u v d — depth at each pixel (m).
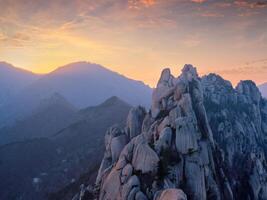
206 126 83.44
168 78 102.44
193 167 67.31
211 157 75.38
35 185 180.12
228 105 150.12
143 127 91.00
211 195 67.94
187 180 65.62
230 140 123.44
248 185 95.12
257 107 164.88
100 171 91.12
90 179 126.25
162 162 66.25
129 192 61.78
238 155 119.44
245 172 101.00
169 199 50.16
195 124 77.94
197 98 88.69
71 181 166.88
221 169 78.31
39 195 167.50
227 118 135.88
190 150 69.38
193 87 92.81
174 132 72.19
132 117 99.12
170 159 67.44
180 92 88.00
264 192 97.38
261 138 149.75
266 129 159.75
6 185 184.38
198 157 69.31
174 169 65.50
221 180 75.44
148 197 60.66
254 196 93.12
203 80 158.88
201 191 65.06
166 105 89.50
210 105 142.12
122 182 66.12
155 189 61.19
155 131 77.62
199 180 66.00
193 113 80.75
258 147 135.00
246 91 169.25
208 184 68.81
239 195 89.50
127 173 66.69
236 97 157.62
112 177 70.12
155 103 93.75
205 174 69.25
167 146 69.88
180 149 69.31
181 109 80.31
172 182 63.25
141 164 66.62
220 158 84.88
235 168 108.62
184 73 117.19
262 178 100.25
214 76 165.00
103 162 93.12
